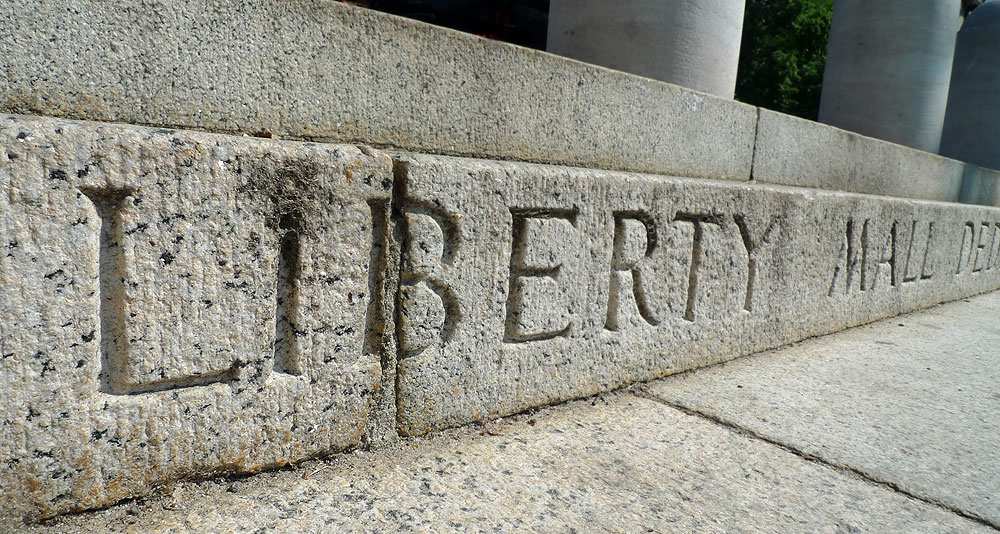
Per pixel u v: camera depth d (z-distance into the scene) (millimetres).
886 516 1676
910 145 6039
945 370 3086
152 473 1404
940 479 1915
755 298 3008
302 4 1682
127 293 1313
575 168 2199
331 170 1559
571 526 1494
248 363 1502
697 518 1582
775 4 16516
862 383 2789
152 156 1303
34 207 1192
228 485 1515
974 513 1723
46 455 1267
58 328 1247
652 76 3258
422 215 1766
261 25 1620
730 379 2701
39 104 1345
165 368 1383
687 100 2891
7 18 1293
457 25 8852
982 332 3969
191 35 1521
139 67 1458
